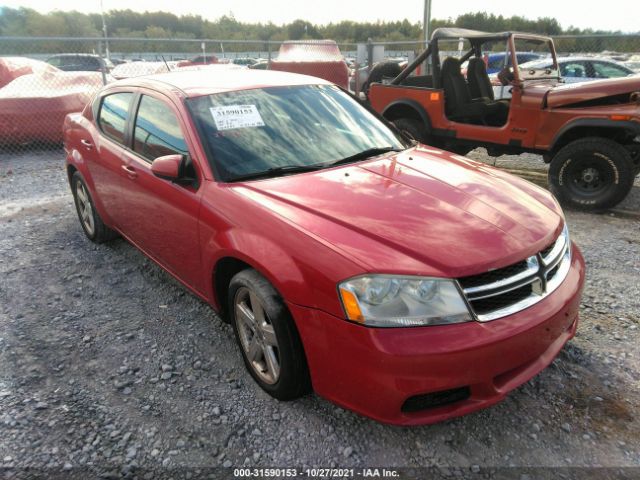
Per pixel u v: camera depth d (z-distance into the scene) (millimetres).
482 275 2066
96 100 4211
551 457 2213
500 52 7277
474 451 2248
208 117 2973
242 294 2564
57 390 2662
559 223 2531
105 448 2277
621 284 3770
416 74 9867
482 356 1971
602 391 2611
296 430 2373
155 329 3223
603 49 11000
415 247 2102
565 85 5965
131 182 3402
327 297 2061
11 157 8352
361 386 2023
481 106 6848
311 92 3502
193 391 2646
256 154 2881
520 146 6113
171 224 3029
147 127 3314
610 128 5477
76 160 4242
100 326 3264
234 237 2469
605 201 5398
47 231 4949
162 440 2322
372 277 1995
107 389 2668
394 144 3406
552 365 2814
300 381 2375
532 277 2189
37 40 8227
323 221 2283
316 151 3029
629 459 2195
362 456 2229
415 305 1979
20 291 3732
